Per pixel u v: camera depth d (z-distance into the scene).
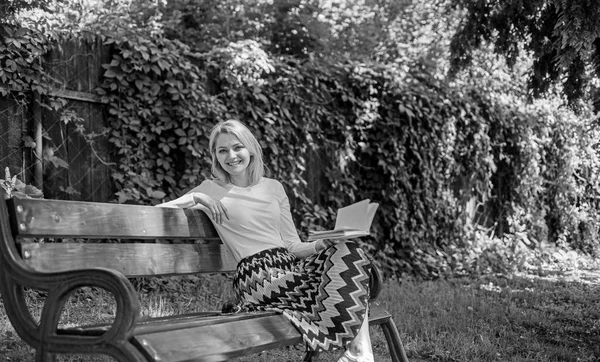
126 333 2.00
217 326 2.40
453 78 7.54
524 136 10.77
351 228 2.93
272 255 3.21
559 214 11.98
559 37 5.07
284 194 3.54
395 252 8.66
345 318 2.90
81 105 5.90
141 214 2.84
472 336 4.96
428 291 7.03
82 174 5.89
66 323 4.25
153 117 6.30
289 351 4.48
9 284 2.25
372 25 10.73
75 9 6.47
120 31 6.19
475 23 6.71
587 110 11.74
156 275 2.91
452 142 9.27
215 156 3.44
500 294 7.12
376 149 8.57
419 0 11.29
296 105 7.69
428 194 9.00
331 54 9.48
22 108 5.45
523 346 4.84
